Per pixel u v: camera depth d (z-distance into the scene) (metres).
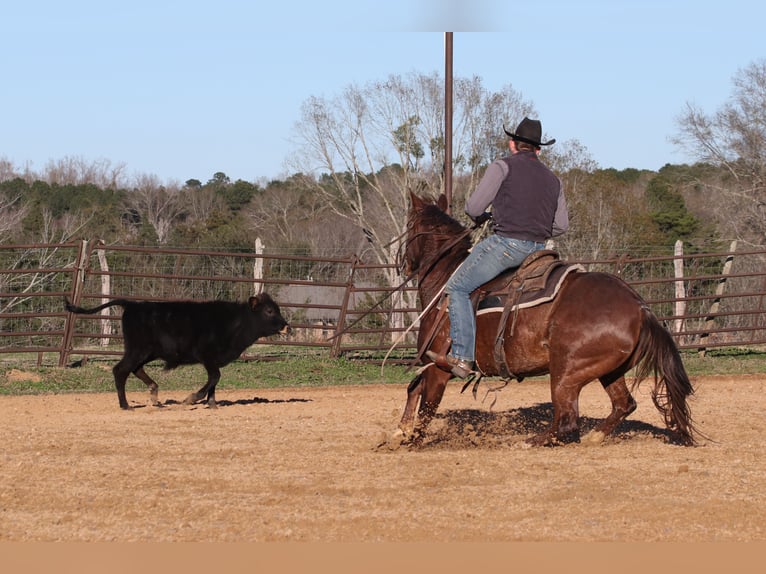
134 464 9.95
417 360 10.84
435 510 7.74
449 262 11.06
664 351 10.00
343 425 13.45
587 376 9.88
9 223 42.78
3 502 8.23
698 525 7.26
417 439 11.01
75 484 8.91
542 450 10.44
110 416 14.88
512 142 10.54
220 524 7.45
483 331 10.34
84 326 25.59
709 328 25.67
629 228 45.56
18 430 12.87
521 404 16.39
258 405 16.89
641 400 16.66
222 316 16.34
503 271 10.36
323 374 21.95
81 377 20.77
